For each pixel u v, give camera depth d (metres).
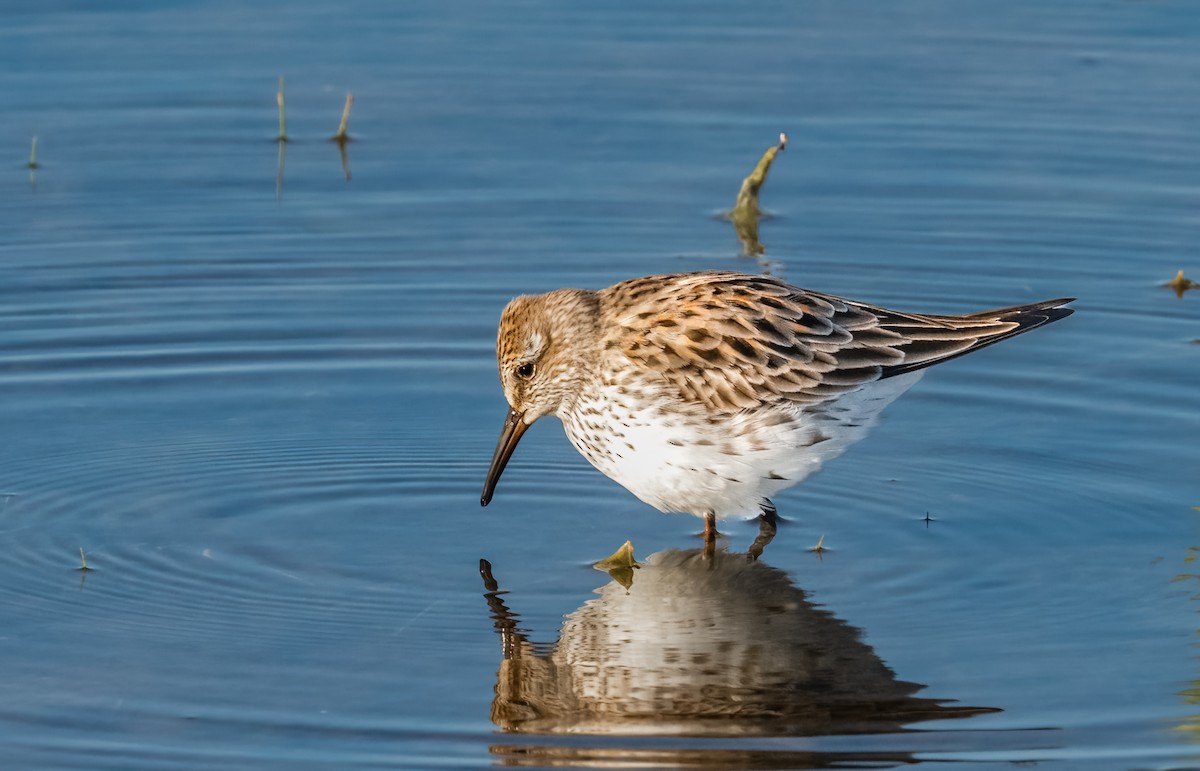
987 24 23.66
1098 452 14.37
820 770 9.62
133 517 13.23
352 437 14.93
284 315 17.36
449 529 13.27
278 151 20.42
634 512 13.71
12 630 11.33
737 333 12.73
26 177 19.72
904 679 10.72
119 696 10.46
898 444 14.72
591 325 13.02
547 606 11.86
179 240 18.67
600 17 24.08
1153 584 12.01
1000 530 13.02
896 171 20.03
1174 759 9.74
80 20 23.47
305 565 12.49
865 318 13.05
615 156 20.34
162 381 15.96
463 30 23.61
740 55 22.77
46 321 17.08
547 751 9.84
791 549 12.85
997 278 17.91
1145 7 23.97
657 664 10.94
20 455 14.31
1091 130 20.72
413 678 10.73
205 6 24.16
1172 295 17.55
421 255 18.47
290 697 10.45
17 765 9.66
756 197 18.98
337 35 23.36
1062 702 10.38
